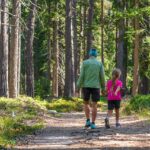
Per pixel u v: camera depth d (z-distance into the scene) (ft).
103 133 47.11
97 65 50.83
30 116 67.56
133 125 55.62
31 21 120.26
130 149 36.63
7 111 70.18
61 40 183.62
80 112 103.76
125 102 104.63
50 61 171.94
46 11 155.12
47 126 57.47
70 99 121.49
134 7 126.00
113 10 133.59
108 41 202.39
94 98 51.06
